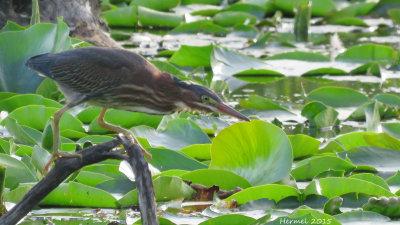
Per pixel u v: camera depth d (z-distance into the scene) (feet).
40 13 55.01
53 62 29.68
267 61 64.59
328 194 31.09
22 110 39.29
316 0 87.40
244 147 33.24
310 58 65.16
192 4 90.22
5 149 34.83
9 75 44.16
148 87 29.76
